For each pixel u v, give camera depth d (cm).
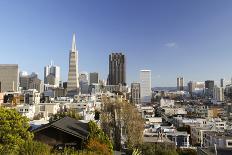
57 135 3028
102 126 6288
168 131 9125
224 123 12206
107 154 2686
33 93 18062
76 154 2059
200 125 11362
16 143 2414
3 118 2541
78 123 3634
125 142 5872
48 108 13738
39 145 1909
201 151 4016
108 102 6756
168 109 19350
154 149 4278
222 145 7212
